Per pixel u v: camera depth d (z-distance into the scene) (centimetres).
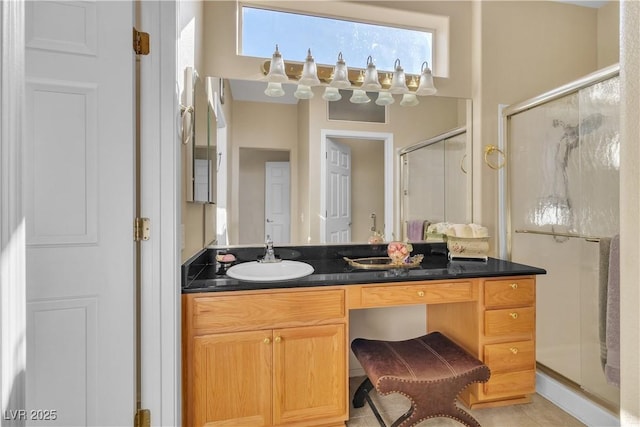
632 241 67
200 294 140
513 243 227
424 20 229
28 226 102
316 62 216
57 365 106
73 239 107
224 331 143
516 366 175
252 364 146
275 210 207
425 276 165
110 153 111
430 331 222
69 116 107
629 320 68
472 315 177
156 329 123
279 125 207
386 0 218
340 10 215
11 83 64
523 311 176
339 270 180
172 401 125
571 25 241
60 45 106
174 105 123
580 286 199
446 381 145
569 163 197
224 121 200
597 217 183
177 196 125
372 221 222
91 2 110
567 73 239
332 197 215
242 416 145
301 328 151
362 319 219
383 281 159
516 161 226
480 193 227
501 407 182
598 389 180
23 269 67
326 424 156
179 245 128
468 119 232
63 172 106
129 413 114
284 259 208
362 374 219
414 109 227
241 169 203
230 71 200
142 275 121
